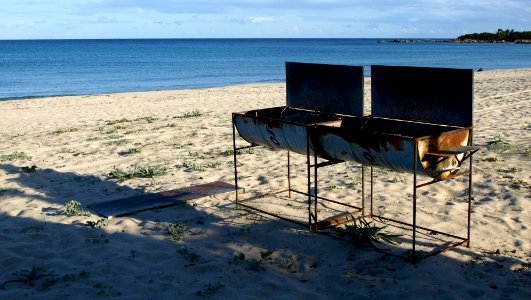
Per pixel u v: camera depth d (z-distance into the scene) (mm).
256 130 6438
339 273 4938
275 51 110812
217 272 5020
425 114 5434
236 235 5957
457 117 5148
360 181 7910
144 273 5020
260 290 4633
